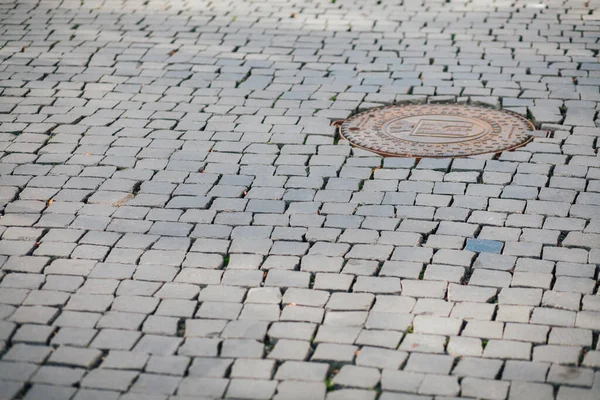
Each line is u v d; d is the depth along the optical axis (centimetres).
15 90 909
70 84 926
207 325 498
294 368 455
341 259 570
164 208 652
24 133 800
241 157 744
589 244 578
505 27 1091
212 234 610
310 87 908
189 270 561
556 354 461
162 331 493
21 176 709
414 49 1019
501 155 730
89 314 510
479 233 601
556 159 720
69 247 592
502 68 946
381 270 554
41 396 434
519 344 471
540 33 1062
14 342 482
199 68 970
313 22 1134
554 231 599
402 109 845
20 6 1229
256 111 848
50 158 746
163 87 915
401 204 649
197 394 434
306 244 592
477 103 855
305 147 762
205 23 1136
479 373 447
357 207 647
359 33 1084
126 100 880
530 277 541
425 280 541
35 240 603
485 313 503
